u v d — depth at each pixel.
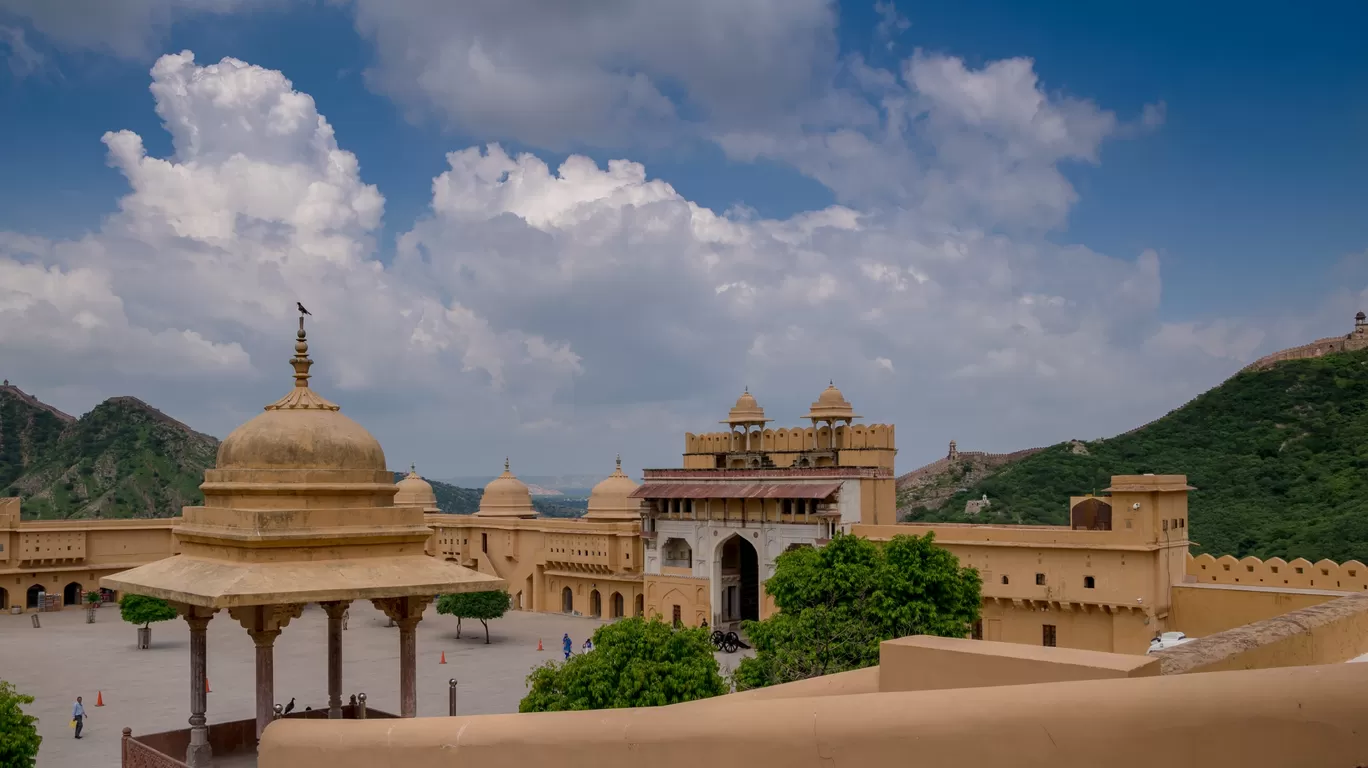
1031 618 43.22
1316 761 5.93
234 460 14.17
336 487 14.20
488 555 73.69
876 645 31.02
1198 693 6.37
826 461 55.25
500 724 9.93
